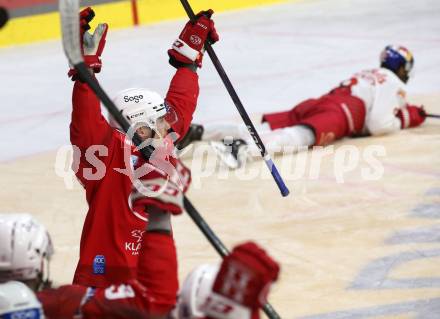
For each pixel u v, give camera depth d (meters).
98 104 8.66
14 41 31.42
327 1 36.69
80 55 7.04
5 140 19.73
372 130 18.06
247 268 5.21
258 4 36.38
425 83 22.69
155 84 24.64
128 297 6.19
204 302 5.44
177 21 34.25
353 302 10.90
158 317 6.13
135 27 33.50
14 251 6.10
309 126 17.22
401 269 11.77
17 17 31.38
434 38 28.27
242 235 13.20
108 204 8.77
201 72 25.53
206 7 35.22
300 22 32.62
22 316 5.81
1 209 14.90
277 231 13.30
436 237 12.78
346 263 12.04
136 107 9.03
